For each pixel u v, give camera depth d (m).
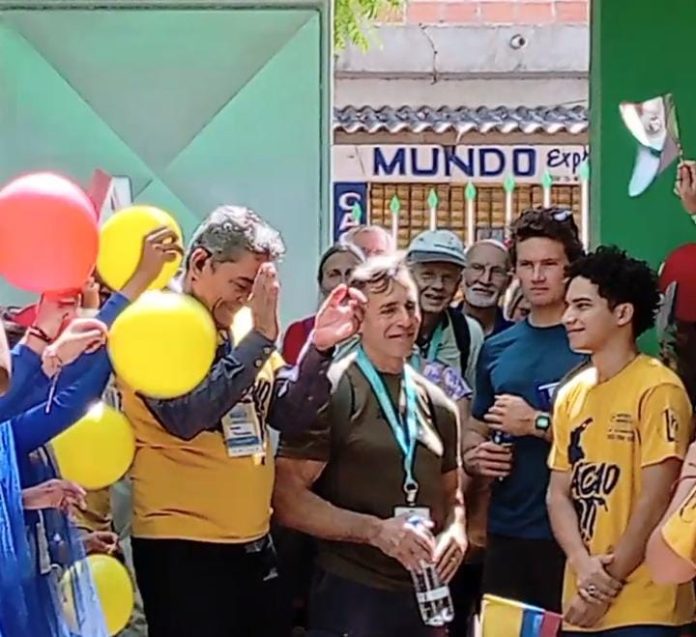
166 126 6.74
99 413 4.81
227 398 4.79
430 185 12.95
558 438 5.17
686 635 5.10
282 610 5.34
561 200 12.88
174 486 5.00
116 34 6.73
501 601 4.96
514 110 13.75
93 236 4.39
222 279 4.97
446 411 5.26
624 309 5.06
